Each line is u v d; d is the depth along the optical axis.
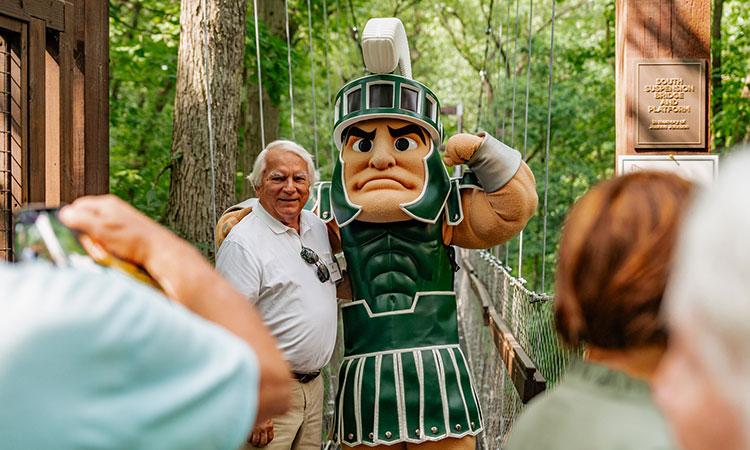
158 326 1.01
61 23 3.16
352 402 3.78
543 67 17.45
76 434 0.96
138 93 13.57
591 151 17.62
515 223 3.80
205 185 5.54
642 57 4.66
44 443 0.95
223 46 5.58
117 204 1.20
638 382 1.13
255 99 10.58
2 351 0.95
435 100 3.93
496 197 3.78
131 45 10.65
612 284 1.13
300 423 3.45
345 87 3.94
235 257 3.43
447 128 22.67
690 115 4.64
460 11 21.33
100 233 1.17
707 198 0.81
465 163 3.77
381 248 3.84
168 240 1.20
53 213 1.18
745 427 0.81
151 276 1.19
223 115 5.59
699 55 4.64
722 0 10.38
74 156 3.25
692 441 0.86
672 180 1.19
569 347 1.24
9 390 0.95
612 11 13.68
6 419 0.95
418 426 3.71
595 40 18.39
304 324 3.44
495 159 3.73
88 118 3.30
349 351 3.88
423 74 23.16
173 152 5.63
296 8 11.53
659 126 4.65
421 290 3.84
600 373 1.16
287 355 3.43
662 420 1.07
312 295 3.48
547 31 18.75
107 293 1.01
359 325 3.84
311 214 3.82
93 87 3.33
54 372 0.96
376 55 3.83
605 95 16.62
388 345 3.79
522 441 1.19
